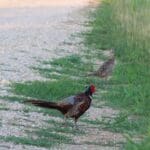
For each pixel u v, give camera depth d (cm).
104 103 1709
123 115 1602
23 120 1470
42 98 1680
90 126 1502
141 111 1636
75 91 1759
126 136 1352
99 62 2208
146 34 2305
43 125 1456
